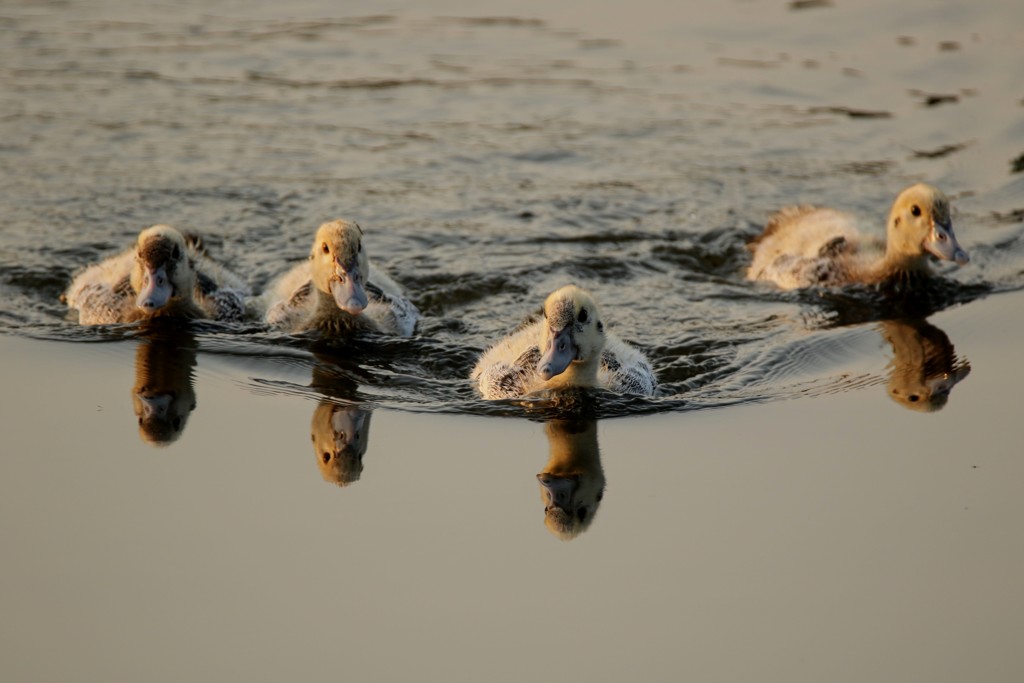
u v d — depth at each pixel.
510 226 16.89
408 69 22.55
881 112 20.84
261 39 23.92
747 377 12.91
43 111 20.20
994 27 24.50
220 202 17.38
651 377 12.73
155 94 21.16
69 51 22.95
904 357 13.35
